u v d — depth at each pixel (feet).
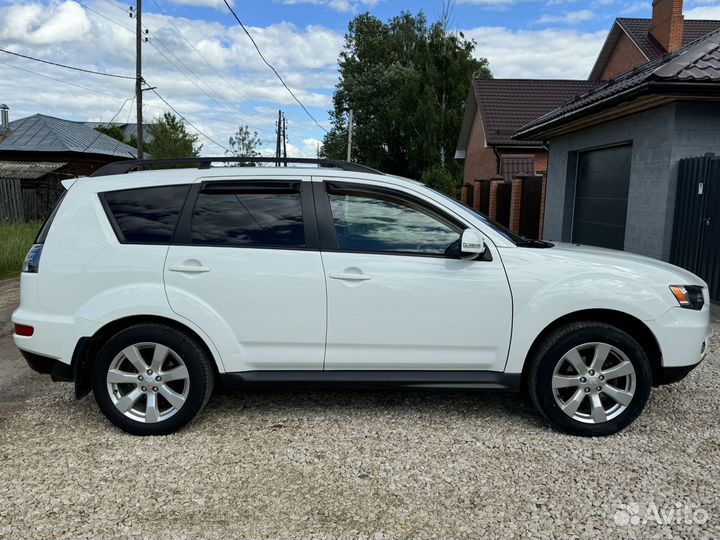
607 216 35.58
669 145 27.09
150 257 12.37
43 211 71.36
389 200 12.77
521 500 10.18
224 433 12.84
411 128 115.14
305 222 12.69
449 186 89.25
